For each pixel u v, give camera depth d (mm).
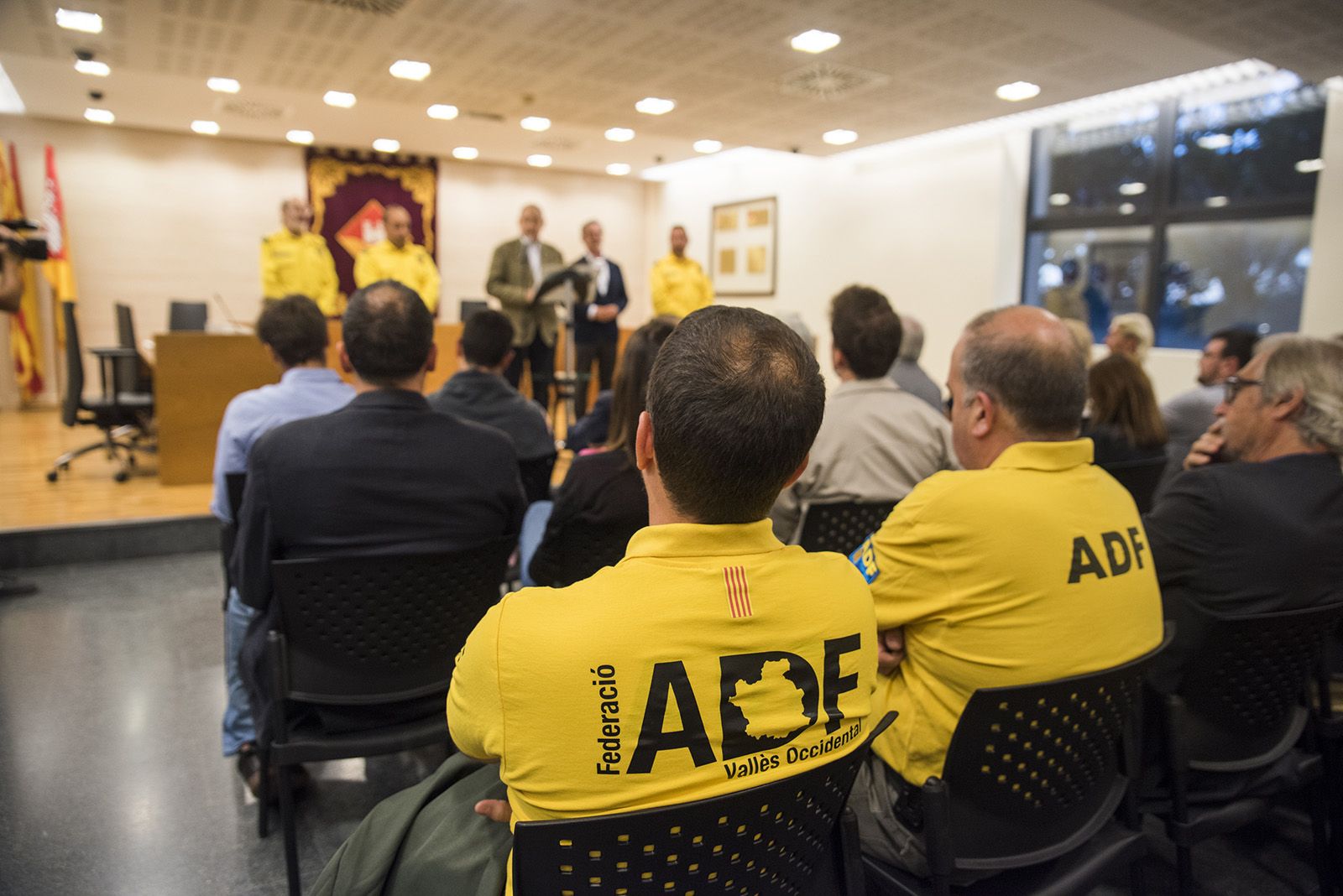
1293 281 5480
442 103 5949
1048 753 1097
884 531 1178
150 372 5594
